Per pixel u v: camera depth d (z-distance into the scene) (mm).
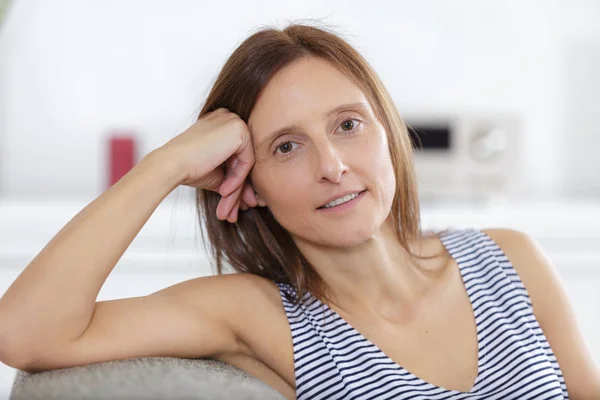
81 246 853
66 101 2926
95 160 2945
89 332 858
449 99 3051
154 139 2971
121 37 2941
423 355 987
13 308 822
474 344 1005
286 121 925
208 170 954
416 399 943
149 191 907
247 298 990
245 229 1077
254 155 979
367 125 945
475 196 2770
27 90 2904
